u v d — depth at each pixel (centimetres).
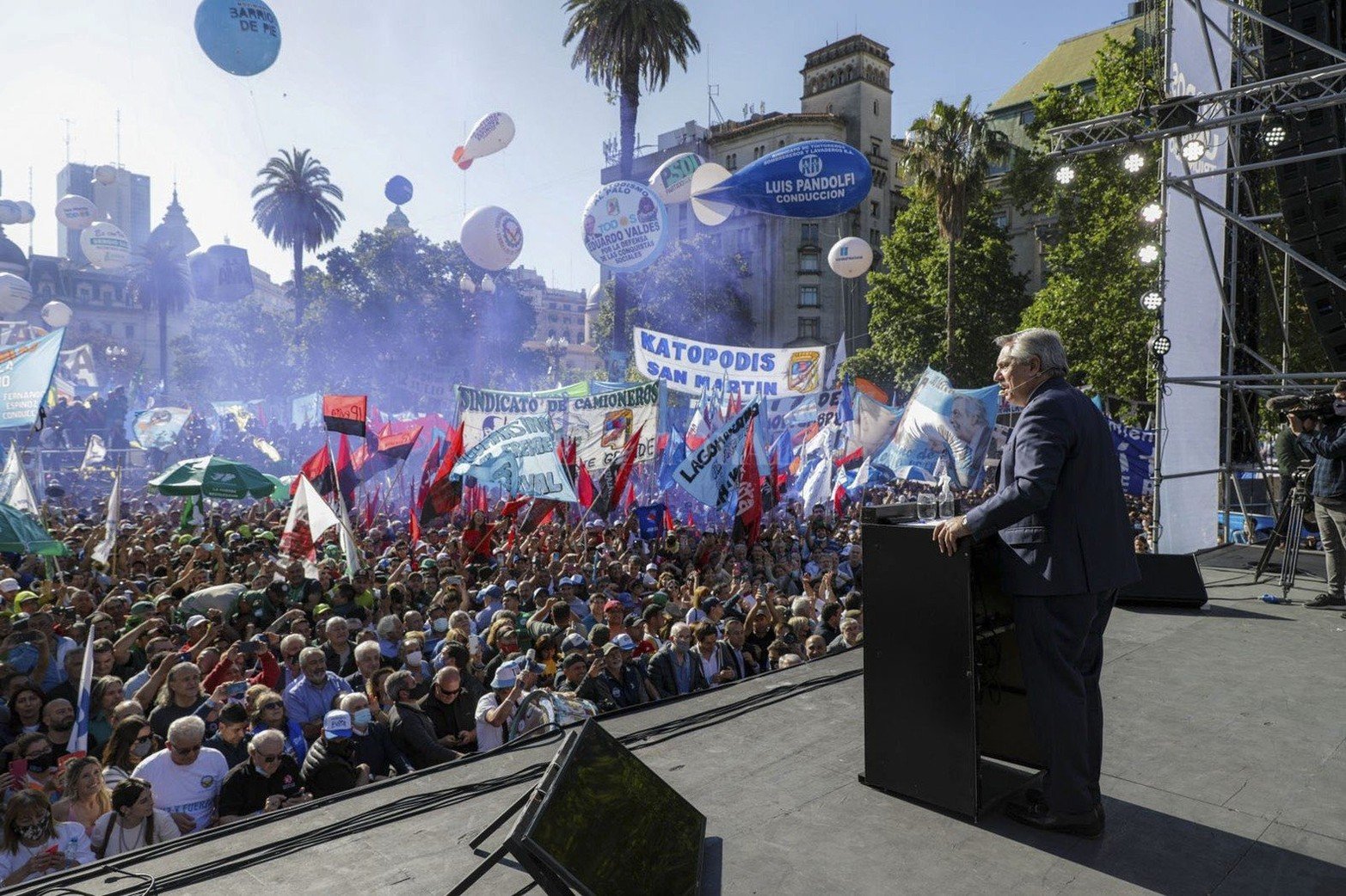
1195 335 1009
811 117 6606
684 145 7681
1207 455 1029
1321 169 897
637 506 1675
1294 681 389
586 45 3100
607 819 211
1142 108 944
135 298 8794
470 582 1230
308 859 237
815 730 337
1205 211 1030
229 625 991
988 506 244
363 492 1881
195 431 2781
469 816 264
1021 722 292
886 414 1919
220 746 624
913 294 4006
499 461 1452
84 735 607
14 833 468
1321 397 621
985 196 3872
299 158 5141
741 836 249
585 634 938
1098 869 228
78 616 929
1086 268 2969
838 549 1653
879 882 223
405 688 663
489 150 2195
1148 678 396
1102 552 248
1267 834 246
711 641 851
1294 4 898
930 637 265
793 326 6706
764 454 1664
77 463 2481
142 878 228
